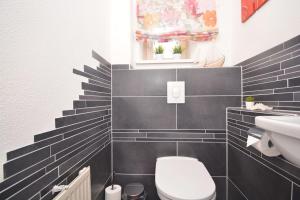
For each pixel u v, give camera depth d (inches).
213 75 51.8
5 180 17.8
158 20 56.6
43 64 23.5
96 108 42.0
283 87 33.5
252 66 44.7
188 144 52.7
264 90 39.8
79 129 33.4
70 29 30.3
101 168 45.4
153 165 53.4
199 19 55.9
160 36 56.6
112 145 54.1
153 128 53.1
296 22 30.3
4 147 17.8
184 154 52.8
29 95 21.1
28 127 21.0
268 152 28.0
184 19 56.2
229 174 50.9
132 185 51.3
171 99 52.2
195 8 56.0
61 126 27.5
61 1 27.7
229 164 50.8
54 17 25.9
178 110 52.5
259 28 41.4
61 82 27.6
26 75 20.7
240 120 43.1
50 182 24.8
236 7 53.1
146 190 53.6
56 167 26.2
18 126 19.6
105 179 48.4
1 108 17.6
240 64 51.3
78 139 33.0
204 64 53.7
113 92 53.7
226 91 51.6
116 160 54.1
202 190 33.9
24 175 20.2
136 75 53.1
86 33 36.7
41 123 23.1
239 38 51.5
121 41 53.6
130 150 53.7
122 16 53.7
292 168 27.1
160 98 52.7
